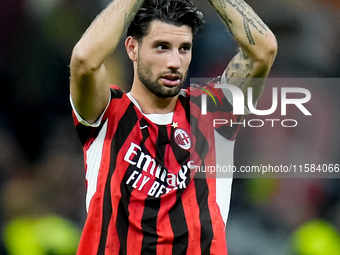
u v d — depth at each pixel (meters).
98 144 12.52
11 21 28.91
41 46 29.08
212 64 29.66
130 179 12.30
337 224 27.36
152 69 12.13
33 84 28.92
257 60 12.62
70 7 29.39
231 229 26.92
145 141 12.58
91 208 12.30
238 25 12.50
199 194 12.57
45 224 25.91
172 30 11.94
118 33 11.83
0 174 27.25
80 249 12.27
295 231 27.19
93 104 12.11
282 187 27.75
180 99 13.26
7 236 25.25
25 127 28.56
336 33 30.75
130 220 12.02
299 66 30.56
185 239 12.14
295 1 30.91
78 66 11.56
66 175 27.73
